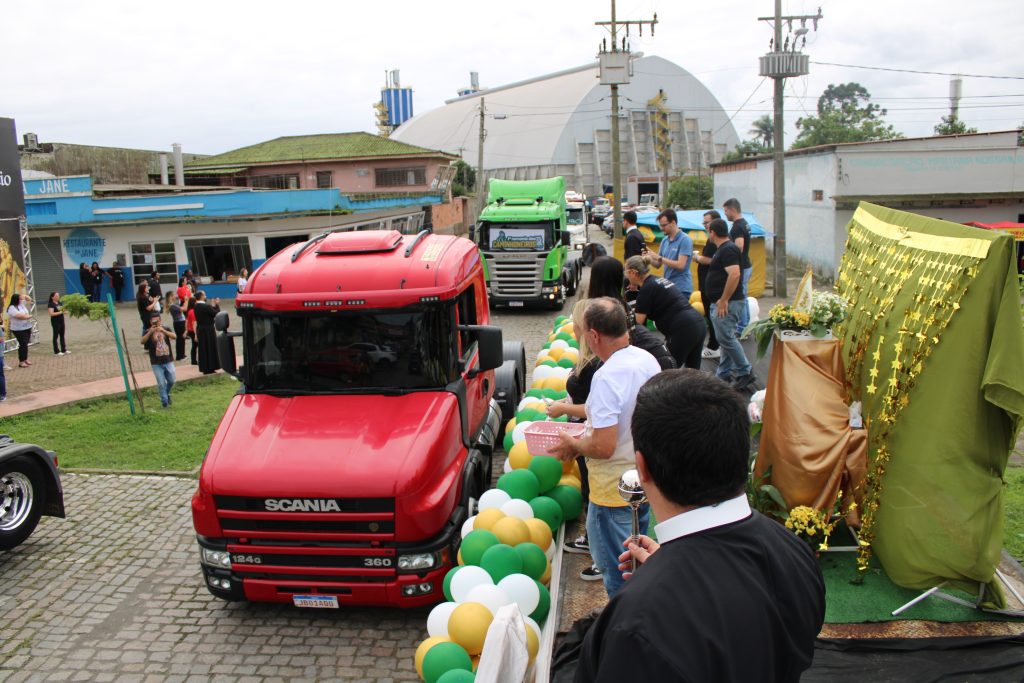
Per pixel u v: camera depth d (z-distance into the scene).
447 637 4.59
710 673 1.74
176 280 29.88
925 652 4.47
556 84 100.38
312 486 5.32
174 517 7.91
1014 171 23.86
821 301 5.74
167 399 12.74
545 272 20.81
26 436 11.08
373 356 6.23
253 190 30.78
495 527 5.46
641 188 77.38
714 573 1.86
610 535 4.55
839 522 5.86
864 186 24.62
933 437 4.82
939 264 4.90
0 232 18.67
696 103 102.75
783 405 5.68
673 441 1.94
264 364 6.35
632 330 6.51
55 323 18.17
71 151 42.16
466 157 102.38
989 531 4.73
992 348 4.48
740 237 11.77
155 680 5.14
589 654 1.93
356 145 49.53
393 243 6.85
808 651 1.97
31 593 6.37
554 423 5.94
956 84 50.34
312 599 5.52
